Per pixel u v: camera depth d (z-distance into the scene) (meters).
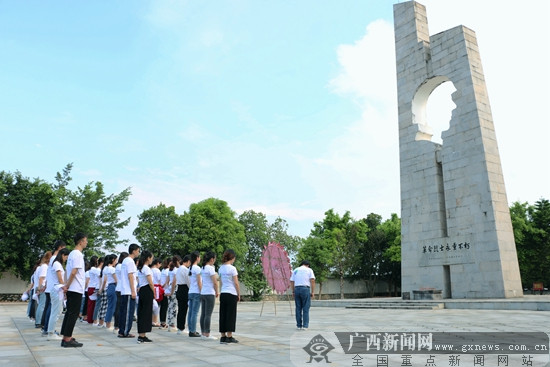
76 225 31.58
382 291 50.25
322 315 16.47
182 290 10.16
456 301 18.97
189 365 5.96
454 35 24.03
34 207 28.86
